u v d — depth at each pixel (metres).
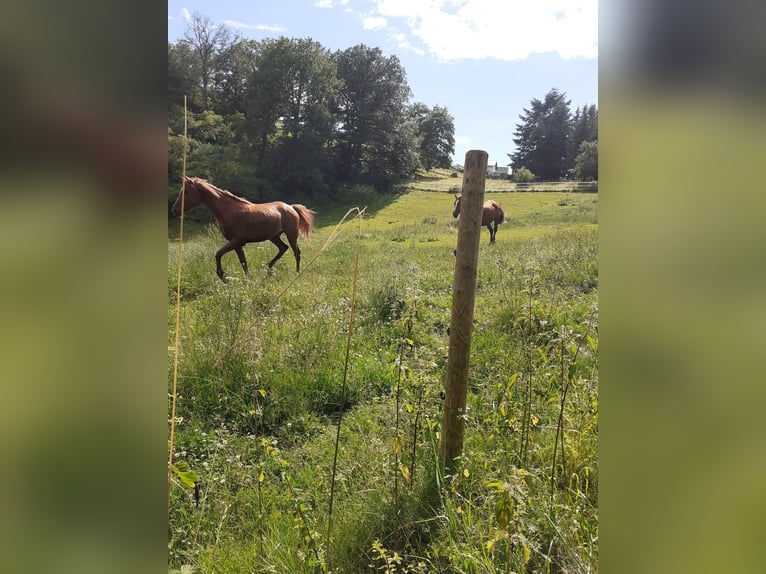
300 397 3.38
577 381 2.59
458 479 2.11
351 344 4.31
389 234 18.44
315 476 2.50
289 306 5.25
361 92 51.94
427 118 64.50
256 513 2.21
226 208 7.40
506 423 2.41
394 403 3.12
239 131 43.38
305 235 8.53
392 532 2.01
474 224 2.22
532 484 2.08
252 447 2.85
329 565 1.85
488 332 4.36
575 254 7.53
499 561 1.77
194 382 3.41
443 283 6.76
